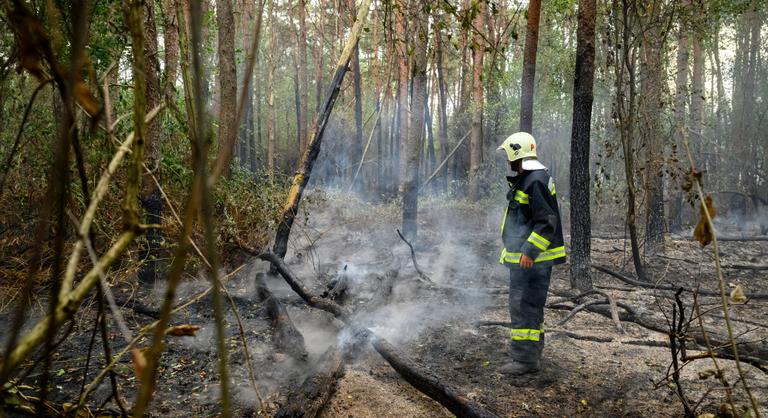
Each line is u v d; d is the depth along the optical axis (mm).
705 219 1357
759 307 5695
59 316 729
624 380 3682
